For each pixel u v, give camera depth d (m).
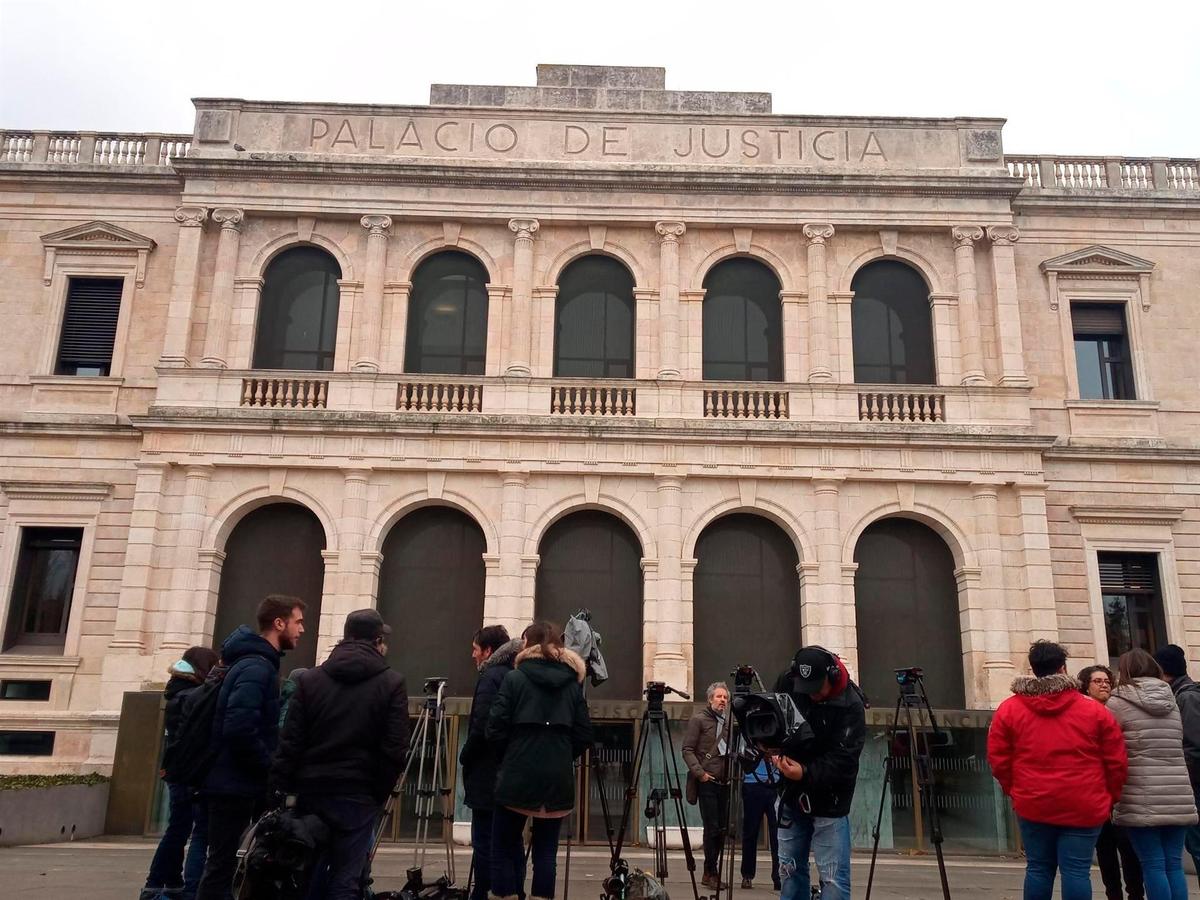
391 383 24.14
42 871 13.82
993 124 26.16
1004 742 8.75
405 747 7.93
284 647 9.05
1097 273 26.05
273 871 7.21
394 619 23.53
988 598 23.00
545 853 8.95
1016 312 24.92
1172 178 27.12
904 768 20.19
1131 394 25.78
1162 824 8.90
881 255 25.61
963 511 23.58
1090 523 24.61
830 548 23.11
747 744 10.05
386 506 23.38
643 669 22.72
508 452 23.55
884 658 23.53
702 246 25.62
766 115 26.22
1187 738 10.28
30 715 22.73
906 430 23.59
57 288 25.59
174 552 22.89
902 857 18.98
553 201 25.52
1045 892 8.42
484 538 23.91
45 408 24.78
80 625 23.55
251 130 25.92
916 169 25.66
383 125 26.05
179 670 10.69
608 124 26.20
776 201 25.58
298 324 25.42
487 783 9.37
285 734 7.71
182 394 23.92
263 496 23.34
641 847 18.92
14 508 24.20
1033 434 23.47
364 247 25.50
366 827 7.78
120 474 24.42
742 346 25.48
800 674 8.02
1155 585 24.69
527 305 24.94
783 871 8.16
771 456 23.62
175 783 8.93
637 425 23.52
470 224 25.67
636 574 23.83
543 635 9.17
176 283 24.69
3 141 26.69
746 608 23.78
